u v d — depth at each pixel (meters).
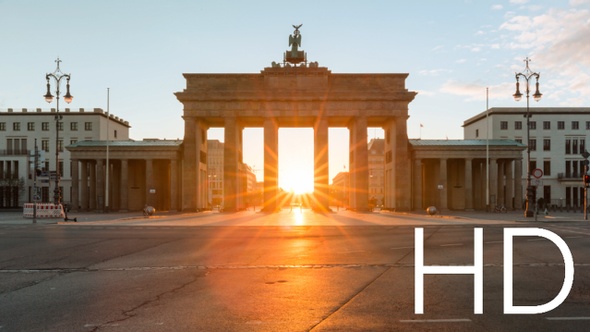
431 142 86.12
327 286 12.69
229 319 9.32
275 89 80.12
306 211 89.25
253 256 18.84
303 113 79.81
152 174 83.06
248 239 26.27
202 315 9.64
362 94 79.50
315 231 32.38
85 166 85.75
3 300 11.15
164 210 90.06
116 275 14.52
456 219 49.38
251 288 12.44
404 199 79.19
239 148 85.88
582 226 36.47
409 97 79.44
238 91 79.44
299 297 11.34
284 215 64.88
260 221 46.59
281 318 9.40
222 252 20.20
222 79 80.81
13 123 105.88
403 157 79.50
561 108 102.12
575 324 9.06
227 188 79.50
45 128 105.62
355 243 23.94
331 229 34.38
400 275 14.38
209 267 16.02
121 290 12.25
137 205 89.38
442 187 76.81
